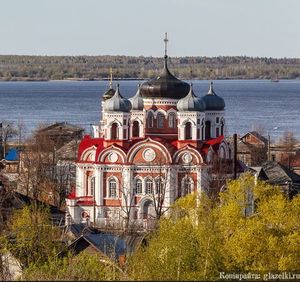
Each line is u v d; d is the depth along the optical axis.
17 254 189.75
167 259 170.62
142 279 161.00
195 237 177.12
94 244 199.88
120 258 190.00
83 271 163.50
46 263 174.12
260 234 184.00
